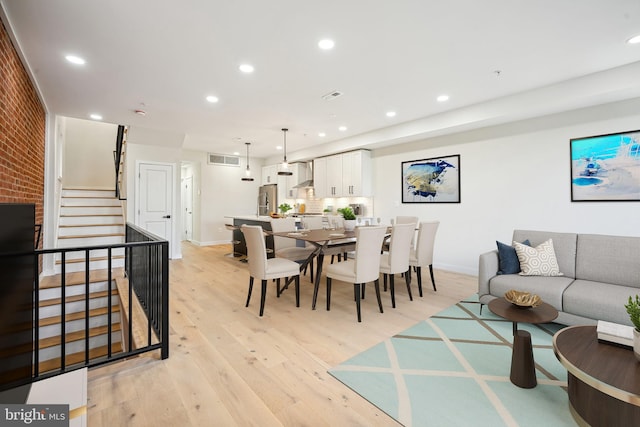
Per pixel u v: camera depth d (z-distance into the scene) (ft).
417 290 13.34
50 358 10.71
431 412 5.59
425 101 13.32
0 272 3.51
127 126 18.21
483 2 6.81
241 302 11.80
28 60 9.30
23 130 9.88
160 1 6.70
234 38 8.23
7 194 8.38
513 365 6.46
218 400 5.91
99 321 11.87
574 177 12.51
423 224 12.44
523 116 13.16
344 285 14.37
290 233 13.21
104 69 9.98
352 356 7.64
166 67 9.90
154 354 7.67
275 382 6.53
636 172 11.13
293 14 7.22
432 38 8.27
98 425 5.19
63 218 16.76
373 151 20.67
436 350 7.93
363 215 21.03
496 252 11.33
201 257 21.24
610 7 7.00
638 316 5.07
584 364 5.00
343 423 5.33
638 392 4.29
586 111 12.14
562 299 8.89
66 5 6.80
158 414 5.49
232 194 28.55
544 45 8.67
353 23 7.59
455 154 16.33
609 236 9.91
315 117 15.70
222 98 12.79
